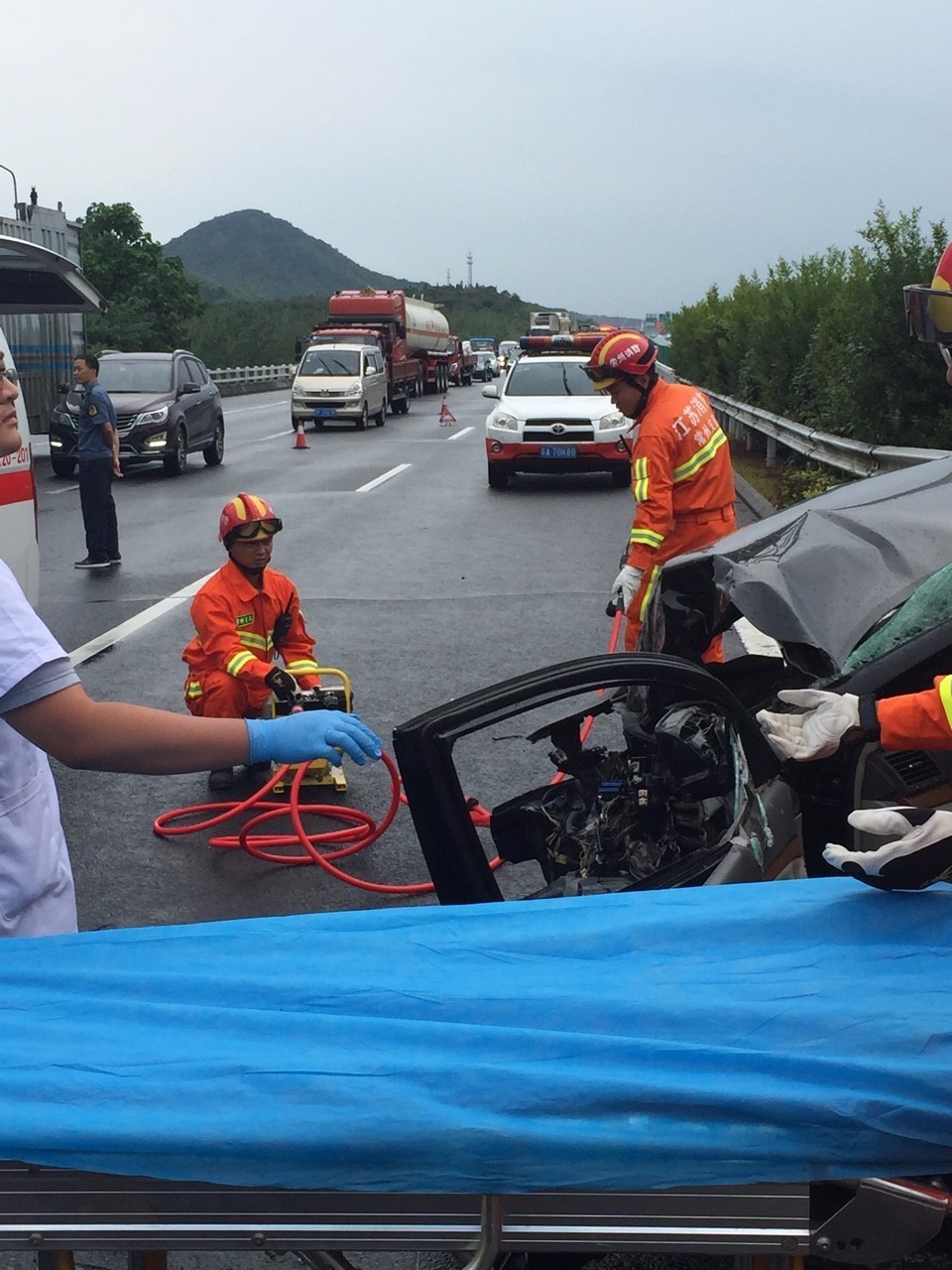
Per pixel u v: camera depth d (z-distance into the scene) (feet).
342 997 6.13
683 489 18.89
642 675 10.35
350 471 66.64
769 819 10.57
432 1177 5.37
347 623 30.14
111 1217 5.54
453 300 629.92
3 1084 5.53
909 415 37.65
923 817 6.68
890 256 37.04
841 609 11.11
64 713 7.04
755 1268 5.99
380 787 19.70
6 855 7.62
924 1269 7.89
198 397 67.21
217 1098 5.45
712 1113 5.48
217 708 19.11
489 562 38.58
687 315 95.91
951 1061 5.79
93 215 214.48
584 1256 7.24
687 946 6.60
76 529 47.37
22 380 70.33
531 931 6.70
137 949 6.70
